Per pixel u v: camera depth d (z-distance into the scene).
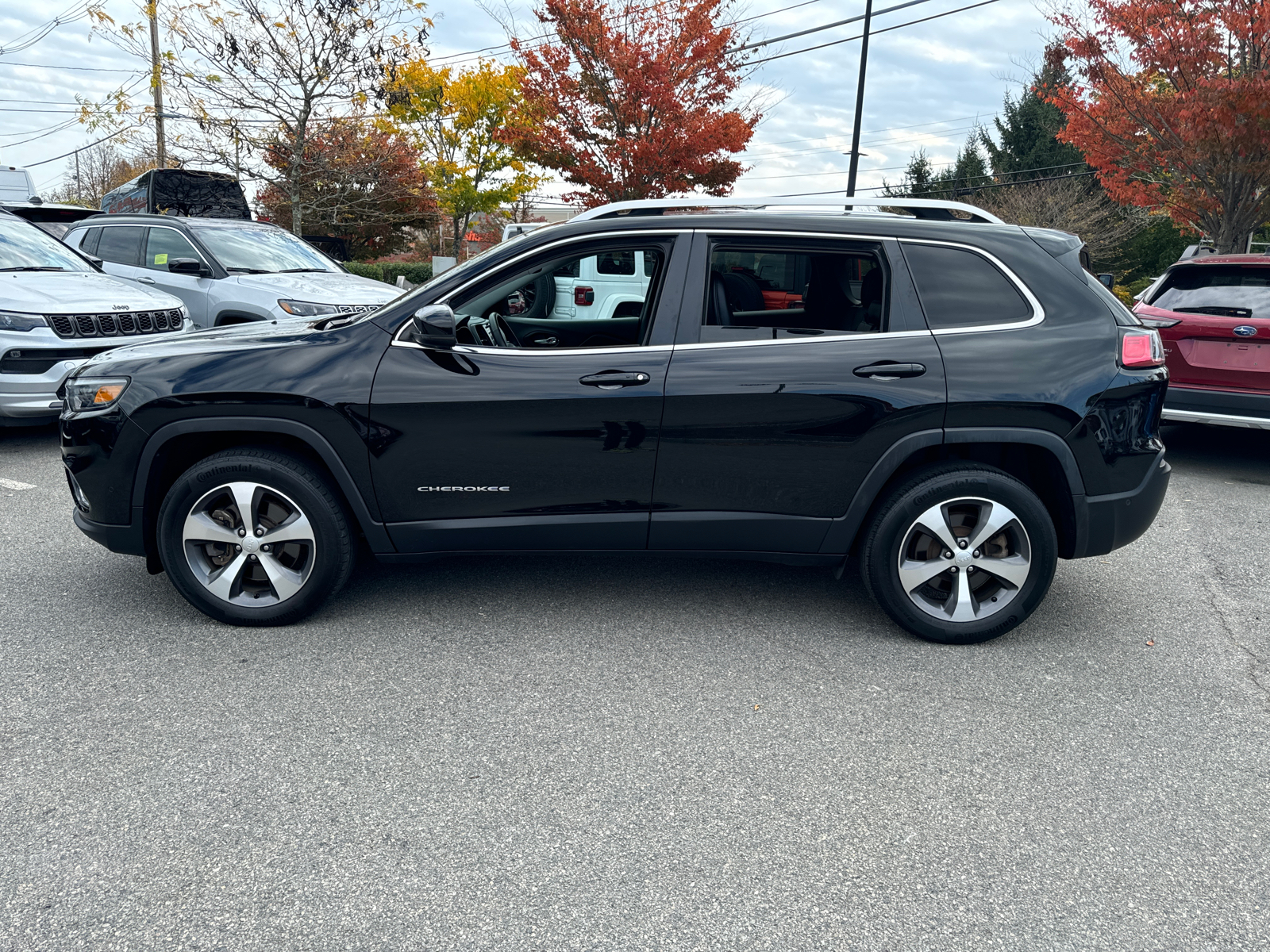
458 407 3.52
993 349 3.52
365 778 2.73
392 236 33.22
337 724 3.03
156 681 3.31
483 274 3.62
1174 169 14.95
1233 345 6.35
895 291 3.57
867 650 3.69
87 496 3.69
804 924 2.16
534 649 3.64
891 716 3.16
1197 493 6.40
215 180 15.57
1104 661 3.63
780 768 2.82
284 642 3.66
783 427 3.53
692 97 18.61
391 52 19.64
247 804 2.59
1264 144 13.02
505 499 3.62
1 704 3.13
